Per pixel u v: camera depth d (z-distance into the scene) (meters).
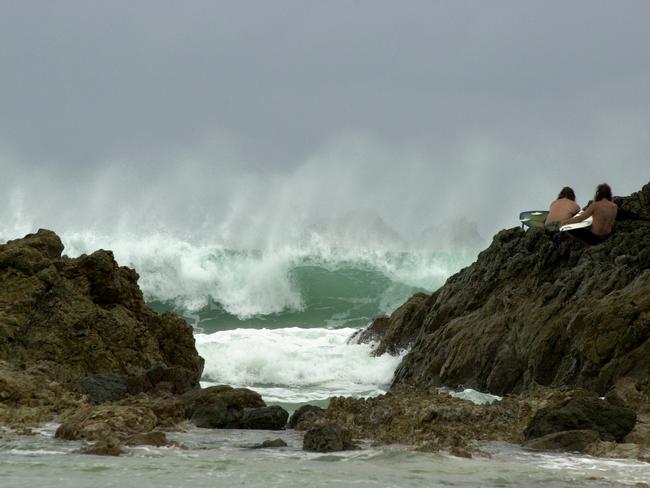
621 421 31.42
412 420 34.50
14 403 38.28
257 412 36.72
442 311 61.81
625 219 55.50
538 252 58.00
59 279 50.75
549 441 30.17
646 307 44.97
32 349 47.75
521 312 53.59
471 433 33.19
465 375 54.12
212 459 25.81
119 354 49.88
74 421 31.47
